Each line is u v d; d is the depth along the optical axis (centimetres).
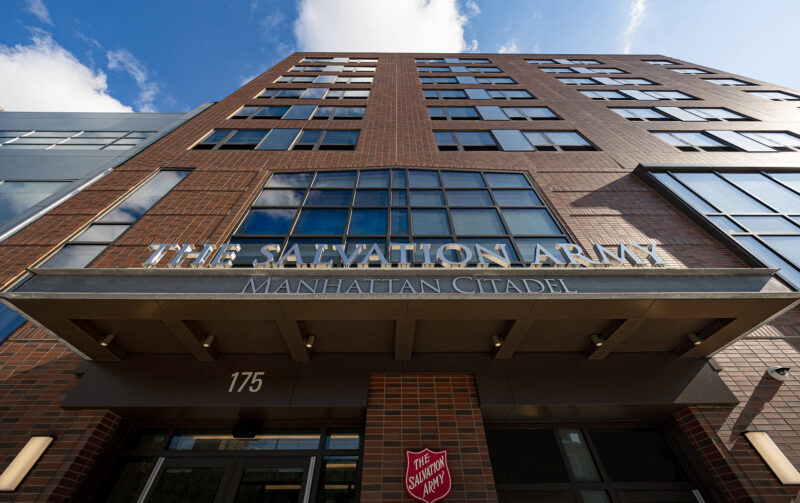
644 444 505
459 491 409
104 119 1569
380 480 414
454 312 435
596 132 1265
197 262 521
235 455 471
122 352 487
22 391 478
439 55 2394
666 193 849
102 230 727
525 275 454
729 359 539
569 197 860
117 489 444
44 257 652
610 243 711
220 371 484
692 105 1612
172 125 1316
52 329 429
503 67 2189
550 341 502
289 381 479
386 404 479
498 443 500
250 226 739
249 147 1088
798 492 407
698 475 460
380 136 1159
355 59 2239
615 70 2220
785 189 864
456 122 1316
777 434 458
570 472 473
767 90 1844
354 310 427
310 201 829
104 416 460
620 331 463
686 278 448
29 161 1151
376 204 818
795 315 615
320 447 482
